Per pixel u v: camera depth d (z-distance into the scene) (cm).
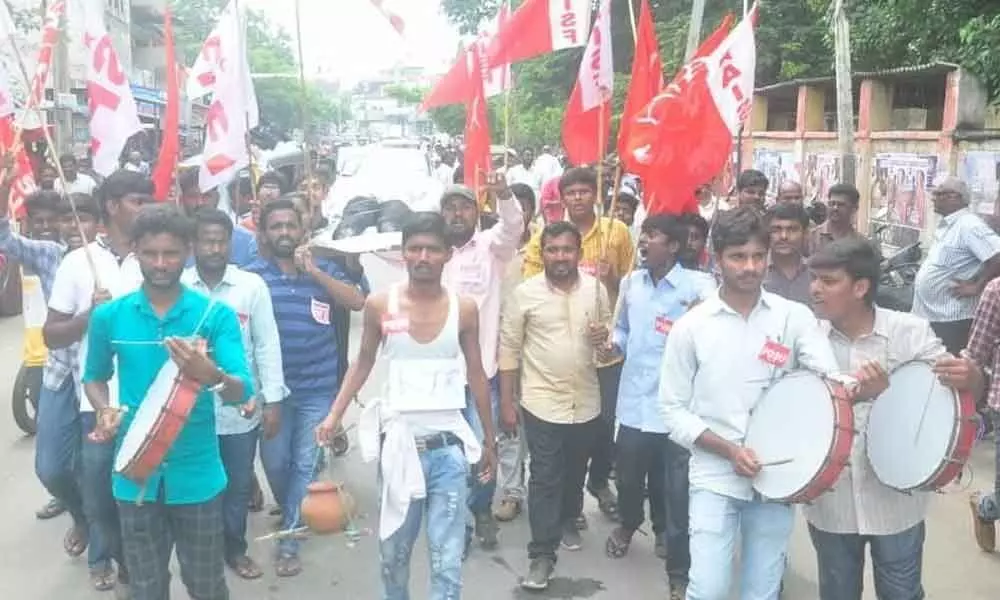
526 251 632
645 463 542
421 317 420
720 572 371
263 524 624
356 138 5366
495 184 574
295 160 1603
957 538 595
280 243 546
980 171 1154
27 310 757
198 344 368
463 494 420
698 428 373
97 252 500
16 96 907
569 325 525
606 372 588
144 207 387
